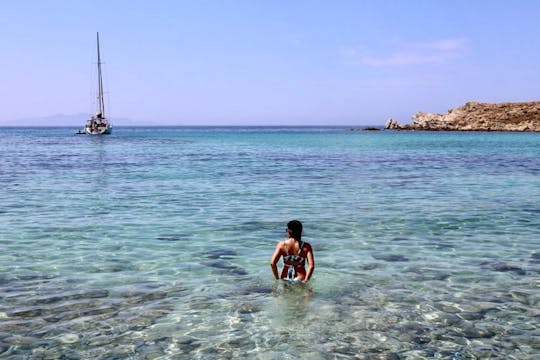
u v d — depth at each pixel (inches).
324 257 458.0
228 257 456.4
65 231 566.3
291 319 309.7
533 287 373.7
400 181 1101.1
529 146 2878.9
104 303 337.1
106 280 387.2
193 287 371.2
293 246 388.5
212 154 2159.2
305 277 391.9
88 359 258.1
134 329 295.0
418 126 7027.6
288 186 1003.3
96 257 454.6
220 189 952.9
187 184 1035.3
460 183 1064.8
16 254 464.1
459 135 5054.1
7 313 318.0
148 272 409.4
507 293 360.2
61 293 356.5
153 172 1306.6
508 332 292.8
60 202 783.1
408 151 2404.0
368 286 374.6
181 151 2409.0
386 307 331.0
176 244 506.0
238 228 586.2
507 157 1964.8
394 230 579.2
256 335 286.4
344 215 674.8
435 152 2311.8
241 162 1684.3
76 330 293.3
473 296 353.4
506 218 655.1
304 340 280.1
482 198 839.1
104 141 3784.5
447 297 351.3
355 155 2096.5
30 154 2114.9
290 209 722.2
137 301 341.1
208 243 511.2
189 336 285.3
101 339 281.3
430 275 403.2
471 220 641.0
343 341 279.0
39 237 535.5
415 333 290.2
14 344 274.2
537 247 498.9
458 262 442.9
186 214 678.5
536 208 733.3
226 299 345.4
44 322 304.5
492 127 6284.5
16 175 1214.3
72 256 458.0
